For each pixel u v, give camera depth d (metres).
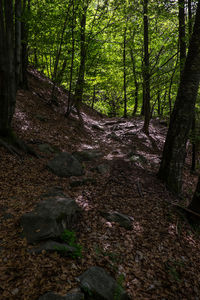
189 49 7.55
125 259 4.45
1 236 4.06
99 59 15.27
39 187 6.39
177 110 8.00
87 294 3.27
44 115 12.63
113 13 12.91
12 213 4.80
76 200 6.23
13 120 9.90
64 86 22.42
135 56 18.77
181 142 8.10
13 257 3.62
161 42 15.38
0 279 3.17
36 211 4.76
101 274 3.67
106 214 5.79
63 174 7.68
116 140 14.54
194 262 4.95
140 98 19.98
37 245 3.99
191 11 10.20
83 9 12.15
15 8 7.82
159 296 3.78
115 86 22.22
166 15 11.23
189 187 9.43
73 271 3.65
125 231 5.36
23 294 3.01
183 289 4.09
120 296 3.38
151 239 5.31
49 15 11.34
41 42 12.45
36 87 16.06
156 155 12.81
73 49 12.44
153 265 4.51
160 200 7.31
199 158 13.89
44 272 3.46
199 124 11.45
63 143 10.88
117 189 7.50
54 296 2.97
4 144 7.38
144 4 11.54
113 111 28.59
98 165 9.13
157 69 12.59
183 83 7.77
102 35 15.63
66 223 4.78
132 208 6.51
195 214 6.39
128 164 9.81
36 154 8.31
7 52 6.98
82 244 4.54
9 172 6.49
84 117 18.14
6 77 7.14
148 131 15.71
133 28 14.59
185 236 5.84
